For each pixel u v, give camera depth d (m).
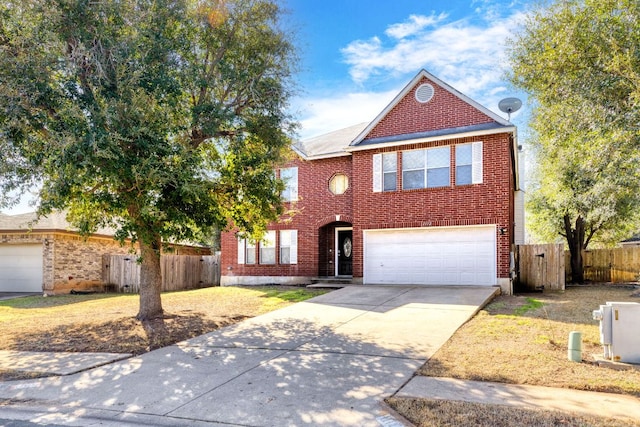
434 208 15.94
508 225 14.84
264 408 5.38
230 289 18.38
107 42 8.95
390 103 16.98
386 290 14.78
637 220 21.58
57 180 8.42
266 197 11.76
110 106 8.38
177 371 7.09
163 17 9.85
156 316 11.44
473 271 15.30
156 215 9.10
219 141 12.16
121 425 5.15
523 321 9.77
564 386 5.79
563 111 8.48
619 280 19.95
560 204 18.61
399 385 5.95
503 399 5.31
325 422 4.86
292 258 19.73
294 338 8.93
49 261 18.86
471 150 15.50
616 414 4.76
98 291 20.98
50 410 5.72
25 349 9.02
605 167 8.52
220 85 11.28
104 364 7.69
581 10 8.15
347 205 18.72
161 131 9.11
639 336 6.63
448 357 7.16
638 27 7.38
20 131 8.56
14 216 21.67
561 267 15.66
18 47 8.48
